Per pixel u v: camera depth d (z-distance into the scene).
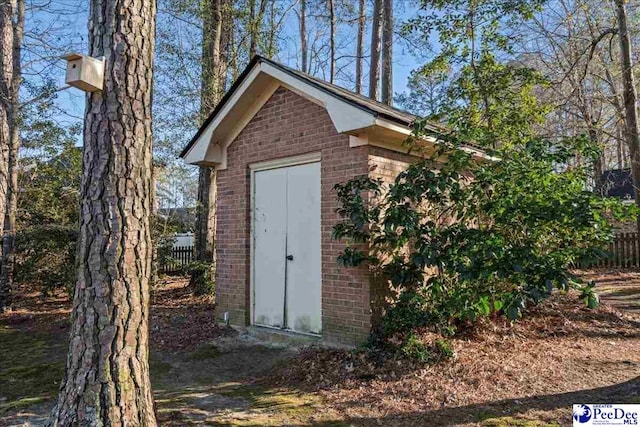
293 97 6.62
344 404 4.14
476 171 5.45
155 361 5.86
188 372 5.38
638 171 12.34
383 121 5.38
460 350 5.35
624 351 5.61
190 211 16.66
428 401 4.12
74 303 3.04
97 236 2.99
